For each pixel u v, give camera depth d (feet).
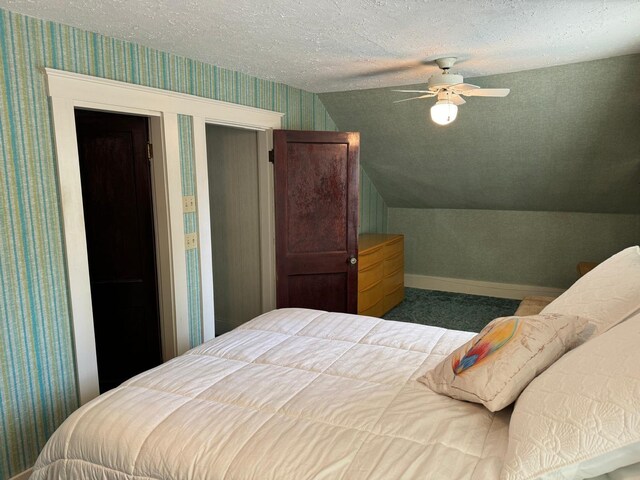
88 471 4.98
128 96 8.73
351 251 13.50
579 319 5.19
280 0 6.64
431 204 19.27
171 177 9.88
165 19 7.41
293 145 12.68
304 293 13.35
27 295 7.45
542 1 6.82
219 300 14.92
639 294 5.29
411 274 20.52
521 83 12.23
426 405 5.21
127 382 6.09
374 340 7.30
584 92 11.89
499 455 4.27
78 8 6.84
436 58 10.24
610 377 3.88
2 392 7.22
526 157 14.80
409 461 4.25
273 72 11.48
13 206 7.16
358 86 13.39
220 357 6.77
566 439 3.75
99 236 10.45
